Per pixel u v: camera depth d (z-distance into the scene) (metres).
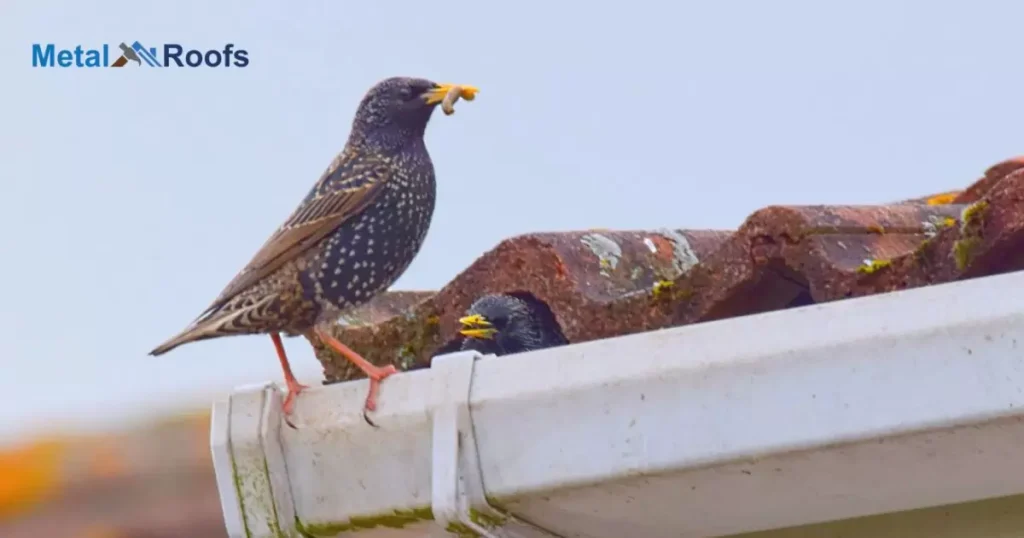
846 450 5.53
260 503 6.58
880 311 5.47
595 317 7.77
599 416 5.86
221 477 6.64
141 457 13.77
